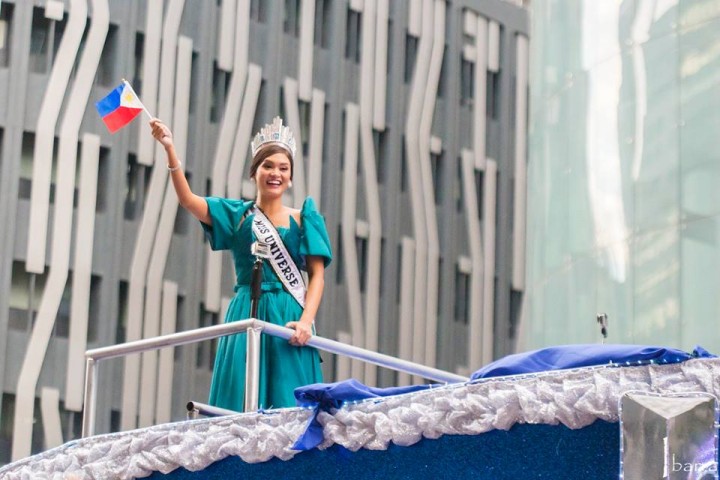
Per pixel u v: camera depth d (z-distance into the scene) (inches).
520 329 2129.7
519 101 2174.0
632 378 227.5
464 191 2100.1
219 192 1823.3
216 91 1860.2
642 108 807.7
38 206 1713.8
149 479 299.0
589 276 825.5
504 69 2171.5
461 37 2130.9
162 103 1803.6
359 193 1978.3
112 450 304.8
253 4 1910.7
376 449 260.4
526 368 243.6
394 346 1980.8
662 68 799.1
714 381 219.1
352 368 1918.1
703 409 217.0
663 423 219.0
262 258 357.4
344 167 1967.3
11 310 1688.0
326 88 1966.0
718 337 741.3
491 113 2155.5
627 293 794.8
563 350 243.0
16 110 1717.5
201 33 1854.1
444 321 2044.8
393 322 1987.0
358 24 2022.6
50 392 1688.0
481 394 244.4
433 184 2069.4
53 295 1710.1
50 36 1750.7
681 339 756.6
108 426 1722.4
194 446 290.4
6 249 1690.5
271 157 365.7
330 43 1980.8
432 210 2052.2
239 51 1877.5
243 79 1875.0
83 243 1736.0
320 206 1931.6
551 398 234.7
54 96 1738.4
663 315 768.9
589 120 847.1
